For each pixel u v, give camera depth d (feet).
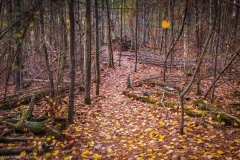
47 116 18.08
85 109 21.54
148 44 64.08
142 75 36.55
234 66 32.60
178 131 15.90
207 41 13.25
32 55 36.99
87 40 21.48
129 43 64.85
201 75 25.52
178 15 20.95
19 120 16.89
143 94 25.48
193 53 34.32
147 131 16.43
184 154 12.20
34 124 15.61
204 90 27.02
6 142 14.33
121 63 48.98
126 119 19.31
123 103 23.68
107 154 13.44
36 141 14.33
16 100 23.13
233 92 26.45
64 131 16.19
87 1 20.01
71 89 17.26
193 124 17.02
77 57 44.57
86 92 22.85
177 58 46.73
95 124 18.12
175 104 21.47
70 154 13.32
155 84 30.04
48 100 19.39
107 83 33.68
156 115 19.66
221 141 14.21
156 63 46.60
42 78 34.19
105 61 50.44
